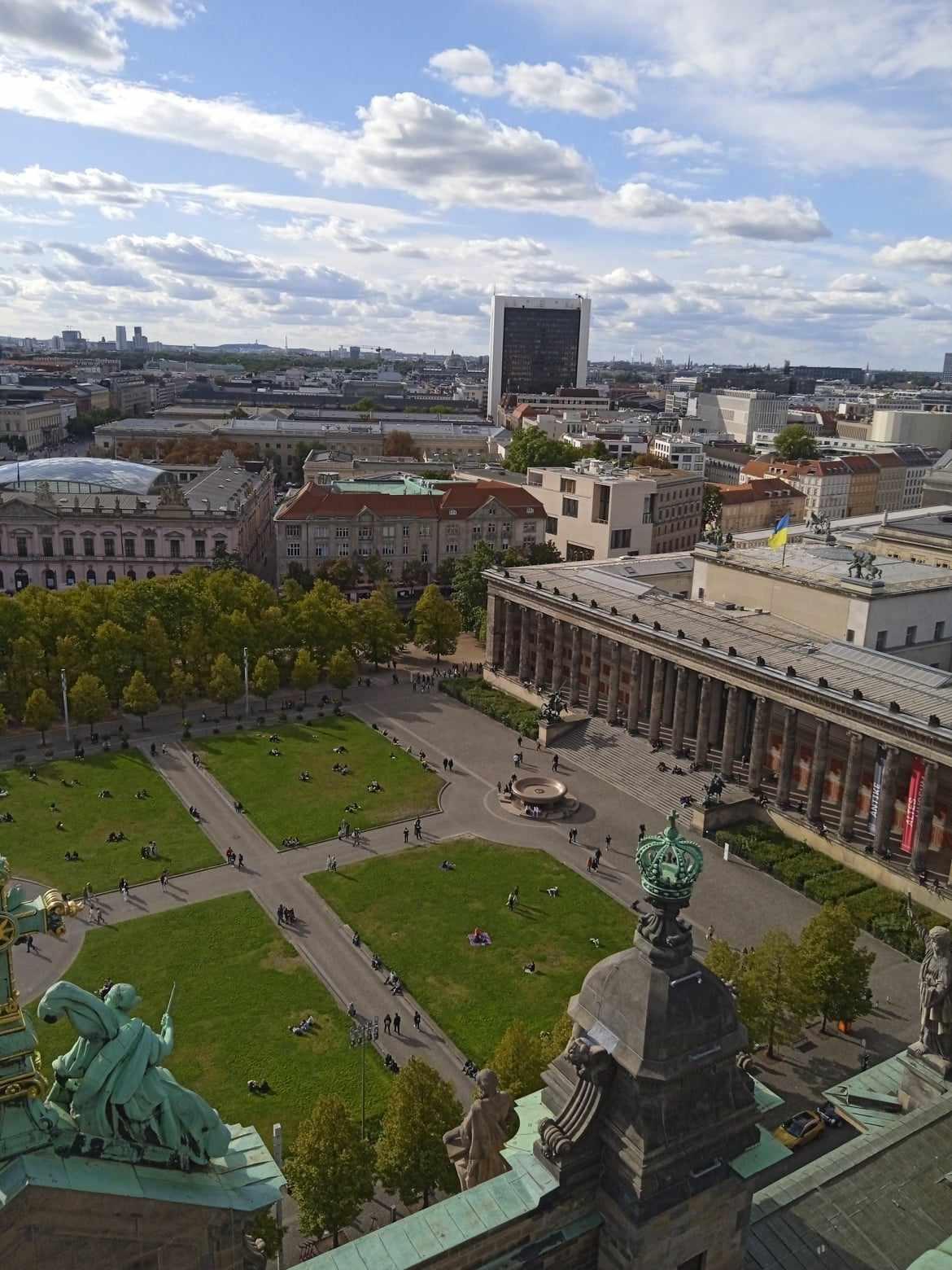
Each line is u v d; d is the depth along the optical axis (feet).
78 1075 57.06
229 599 532.32
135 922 293.64
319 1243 190.39
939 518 587.27
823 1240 86.43
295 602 544.21
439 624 567.18
